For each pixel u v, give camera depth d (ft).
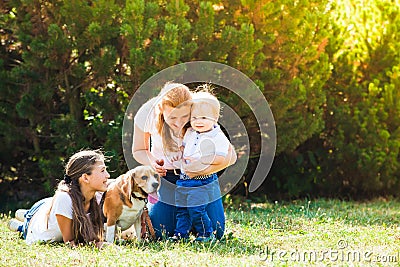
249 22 40.52
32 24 38.99
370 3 47.65
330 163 46.73
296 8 40.96
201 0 40.37
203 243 24.44
